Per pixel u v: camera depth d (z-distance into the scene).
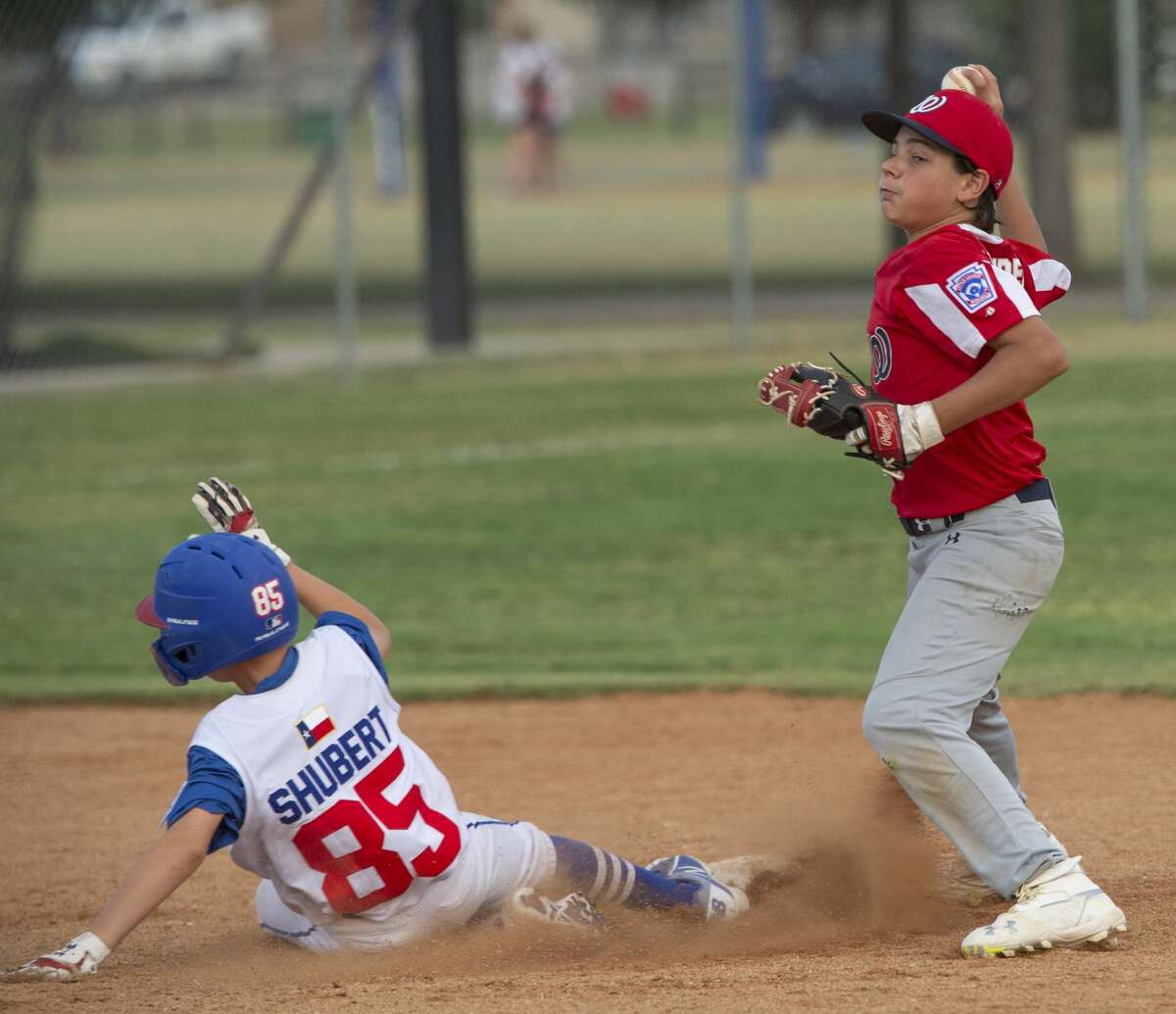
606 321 73.62
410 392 57.06
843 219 117.12
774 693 26.61
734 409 52.59
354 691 14.65
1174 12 82.00
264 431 50.72
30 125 62.88
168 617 14.18
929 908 16.78
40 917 17.72
